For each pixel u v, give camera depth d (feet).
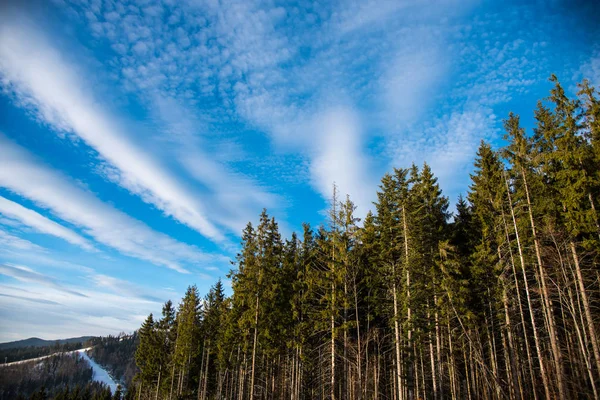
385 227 100.94
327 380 105.19
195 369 180.55
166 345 193.26
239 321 108.68
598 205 68.80
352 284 98.37
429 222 95.91
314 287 98.07
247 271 110.93
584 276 73.10
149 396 216.54
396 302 87.25
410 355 83.56
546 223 71.92
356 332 107.24
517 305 86.58
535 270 77.00
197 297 171.01
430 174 106.42
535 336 68.90
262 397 125.90
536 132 83.46
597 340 60.95
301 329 102.47
